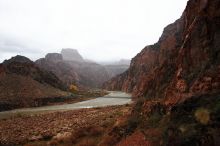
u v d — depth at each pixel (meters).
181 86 16.09
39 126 37.50
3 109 68.88
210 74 14.23
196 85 14.54
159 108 17.05
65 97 93.81
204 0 19.38
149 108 18.44
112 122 27.62
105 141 18.64
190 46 18.81
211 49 16.73
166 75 25.92
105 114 41.59
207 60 16.14
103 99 97.75
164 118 14.62
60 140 25.44
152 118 16.31
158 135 12.65
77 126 32.88
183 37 26.33
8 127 39.34
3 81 84.62
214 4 18.16
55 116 47.91
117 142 17.53
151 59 149.38
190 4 24.16
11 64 109.00
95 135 24.67
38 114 53.56
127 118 20.72
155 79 29.69
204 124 10.60
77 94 116.50
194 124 11.02
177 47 28.20
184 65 18.20
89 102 85.12
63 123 37.69
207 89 13.52
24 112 61.41
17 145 27.20
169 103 15.80
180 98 14.74
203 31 18.25
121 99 92.62
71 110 57.19
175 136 11.10
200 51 17.59
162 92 22.39
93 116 41.59
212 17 17.81
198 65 16.97
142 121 17.81
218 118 10.47
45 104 81.81
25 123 42.19
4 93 77.69
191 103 12.89
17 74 97.94
